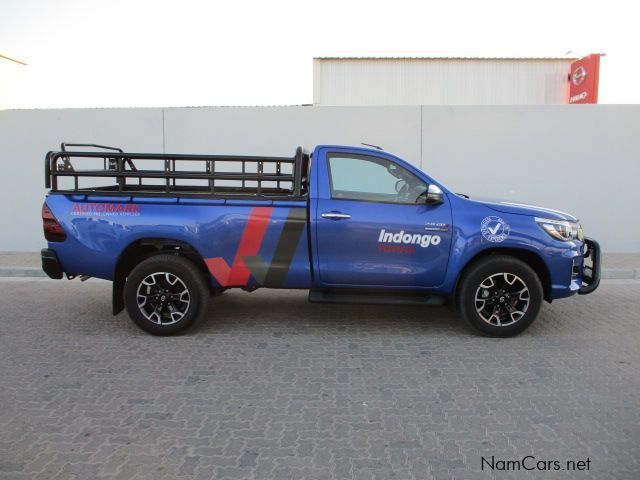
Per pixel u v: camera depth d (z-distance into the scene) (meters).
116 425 3.58
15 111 10.21
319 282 5.41
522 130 9.98
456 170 10.14
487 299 5.35
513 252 5.43
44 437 3.42
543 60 14.84
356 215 5.25
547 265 5.29
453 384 4.27
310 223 5.27
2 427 3.55
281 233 5.31
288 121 10.20
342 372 4.52
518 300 5.34
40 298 7.18
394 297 5.48
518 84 15.00
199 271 5.44
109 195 5.40
